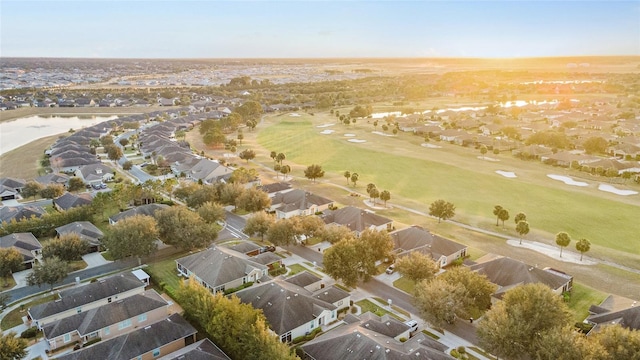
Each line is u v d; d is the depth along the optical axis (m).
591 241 101.25
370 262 79.50
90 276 84.75
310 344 60.94
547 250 96.38
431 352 57.19
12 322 70.00
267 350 55.38
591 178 151.62
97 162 164.88
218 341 61.38
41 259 90.06
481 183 145.50
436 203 109.94
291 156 186.12
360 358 56.22
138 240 85.75
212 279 78.31
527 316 60.31
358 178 152.62
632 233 105.25
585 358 51.44
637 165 160.25
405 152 188.62
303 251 96.88
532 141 198.12
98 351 58.88
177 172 158.38
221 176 146.62
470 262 89.44
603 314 67.12
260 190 119.00
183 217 94.81
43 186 132.12
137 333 61.78
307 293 73.62
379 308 74.81
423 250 89.69
